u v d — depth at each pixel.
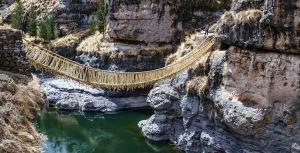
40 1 100.06
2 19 100.00
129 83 39.31
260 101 41.72
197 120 49.09
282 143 40.38
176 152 51.22
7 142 10.39
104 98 70.94
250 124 41.16
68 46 84.12
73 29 93.38
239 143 43.44
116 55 77.94
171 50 77.12
